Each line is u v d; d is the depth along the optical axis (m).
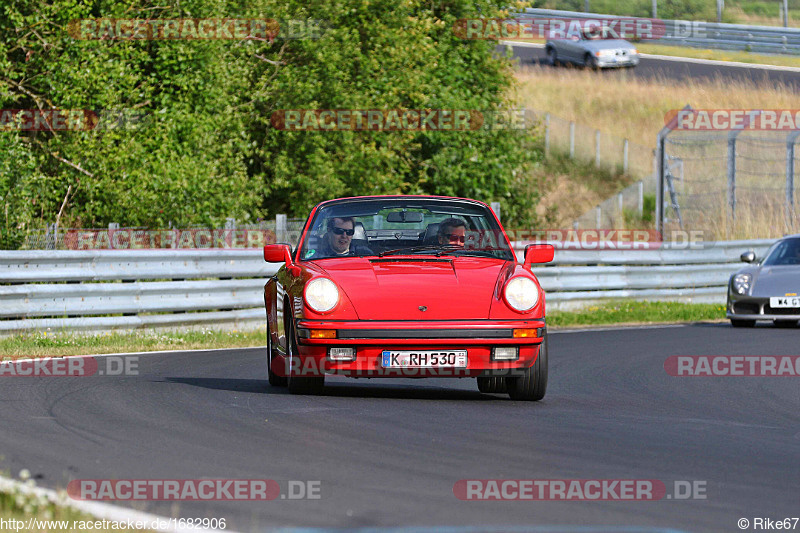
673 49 184.88
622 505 17.64
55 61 70.06
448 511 17.08
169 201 68.19
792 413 29.08
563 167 132.00
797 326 60.84
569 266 73.44
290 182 82.38
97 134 70.12
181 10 75.06
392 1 89.44
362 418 26.42
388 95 86.38
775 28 182.50
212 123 73.19
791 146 102.31
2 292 45.31
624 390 33.72
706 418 27.80
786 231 100.62
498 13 100.31
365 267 30.19
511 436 24.19
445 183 95.19
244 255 55.47
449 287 29.16
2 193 61.97
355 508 17.22
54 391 30.94
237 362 40.22
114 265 49.84
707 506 17.67
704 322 66.38
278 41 85.81
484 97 97.75
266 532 15.70
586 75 163.25
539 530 15.97
